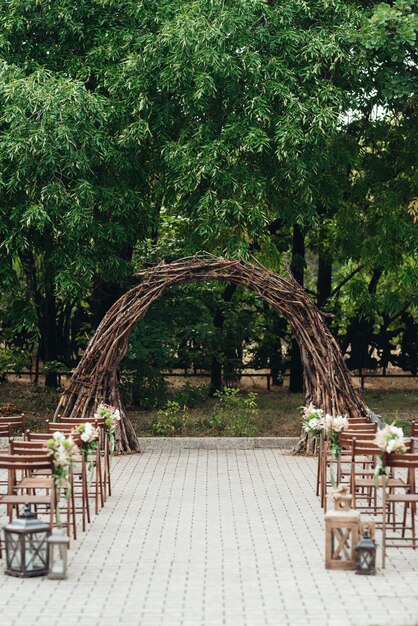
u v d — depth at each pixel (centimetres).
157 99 1911
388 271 2241
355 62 1902
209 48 1792
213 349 2469
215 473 1597
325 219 2475
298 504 1340
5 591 901
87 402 1770
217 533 1155
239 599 875
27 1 1898
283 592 898
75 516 1222
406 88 1942
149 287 1808
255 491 1438
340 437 1258
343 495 1005
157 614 829
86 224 1833
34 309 2038
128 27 1950
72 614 830
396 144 2198
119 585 923
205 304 2394
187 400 2209
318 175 1989
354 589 909
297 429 2020
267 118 1819
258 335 2688
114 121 1934
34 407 2256
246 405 2189
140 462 1708
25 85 1753
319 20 1930
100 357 1780
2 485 1420
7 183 1820
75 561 1016
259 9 1831
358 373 2791
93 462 1384
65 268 1892
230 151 1867
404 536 1135
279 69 1841
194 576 956
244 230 1955
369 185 2214
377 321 2786
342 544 985
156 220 2048
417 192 2145
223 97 1898
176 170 1861
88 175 1891
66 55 1988
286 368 2695
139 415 2186
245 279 1805
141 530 1170
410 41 1858
